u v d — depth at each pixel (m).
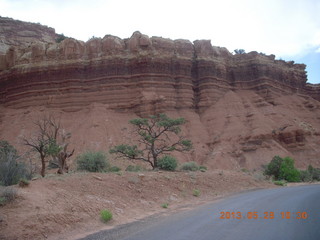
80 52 68.44
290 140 60.78
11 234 7.25
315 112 76.62
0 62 72.38
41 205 8.99
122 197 13.20
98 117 58.78
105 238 7.69
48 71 66.25
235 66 76.88
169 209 13.09
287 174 38.50
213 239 7.08
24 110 63.44
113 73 65.81
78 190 11.92
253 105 69.94
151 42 70.00
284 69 82.75
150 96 62.81
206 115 65.94
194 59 73.25
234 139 59.19
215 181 22.70
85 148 51.91
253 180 27.81
